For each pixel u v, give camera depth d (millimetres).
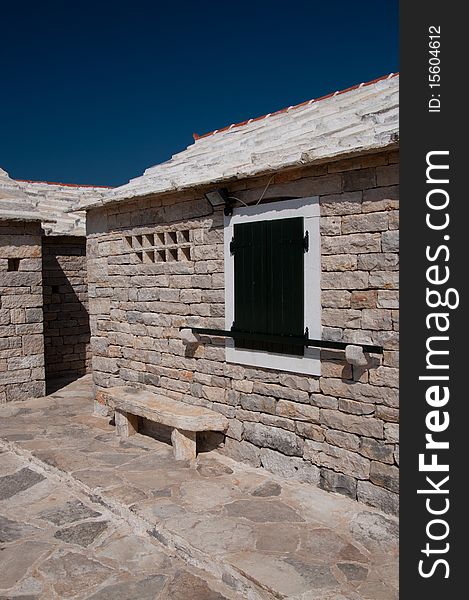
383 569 4012
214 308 6430
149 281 7457
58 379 11242
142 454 6496
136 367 7805
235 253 6039
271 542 4379
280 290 5562
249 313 5930
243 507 5016
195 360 6773
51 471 6199
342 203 5000
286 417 5691
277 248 5566
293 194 5410
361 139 4746
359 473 5055
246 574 3932
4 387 9156
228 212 6066
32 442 7004
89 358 11984
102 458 6371
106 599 3951
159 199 7129
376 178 4746
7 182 10242
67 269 11570
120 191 7914
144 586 4090
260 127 8219
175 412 6371
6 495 5730
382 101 6156
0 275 9023
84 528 4977
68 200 12930
